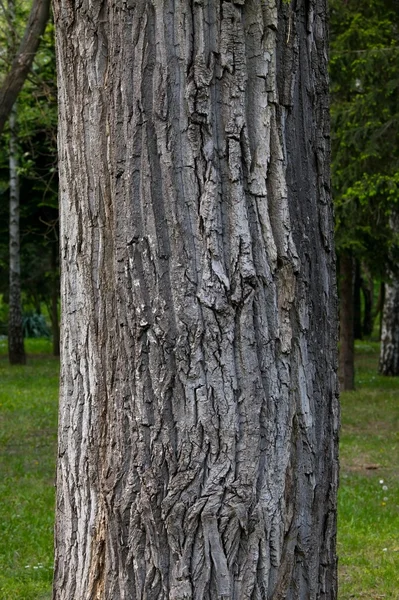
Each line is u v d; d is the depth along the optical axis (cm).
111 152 285
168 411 275
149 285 277
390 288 2123
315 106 301
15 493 918
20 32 1476
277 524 278
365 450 1192
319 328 296
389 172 1416
